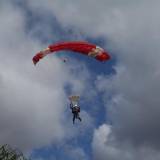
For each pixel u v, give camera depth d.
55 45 57.84
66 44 58.34
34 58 58.47
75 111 52.50
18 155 45.94
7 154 45.69
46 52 57.91
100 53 58.12
